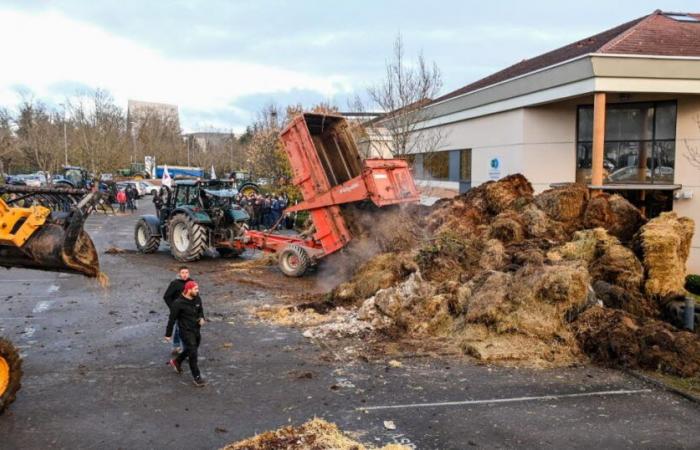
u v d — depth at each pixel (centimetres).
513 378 767
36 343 897
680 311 969
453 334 932
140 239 1906
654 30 1753
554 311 896
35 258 630
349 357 847
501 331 888
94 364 808
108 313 1085
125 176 6234
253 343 912
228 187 1814
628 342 818
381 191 1252
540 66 1956
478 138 2033
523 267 991
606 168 1731
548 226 1239
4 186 648
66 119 4684
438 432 609
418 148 2284
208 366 808
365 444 581
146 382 745
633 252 1095
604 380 762
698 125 1530
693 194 1598
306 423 625
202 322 755
